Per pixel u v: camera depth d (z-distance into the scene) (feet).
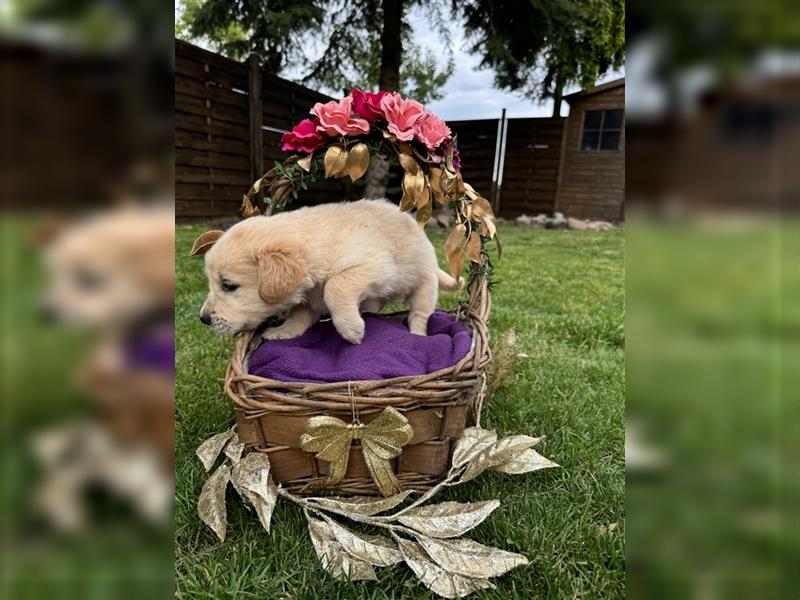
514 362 5.93
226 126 19.49
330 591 3.65
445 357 4.82
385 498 4.26
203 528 4.22
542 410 6.23
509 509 4.47
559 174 29.60
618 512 4.38
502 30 20.30
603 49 20.84
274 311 5.04
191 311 9.72
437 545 3.80
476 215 5.05
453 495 4.64
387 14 21.03
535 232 26.12
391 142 4.90
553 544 4.03
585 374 7.30
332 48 22.13
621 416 6.05
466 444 4.60
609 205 29.78
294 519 4.28
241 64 19.72
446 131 5.07
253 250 4.78
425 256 5.65
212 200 19.42
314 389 4.07
